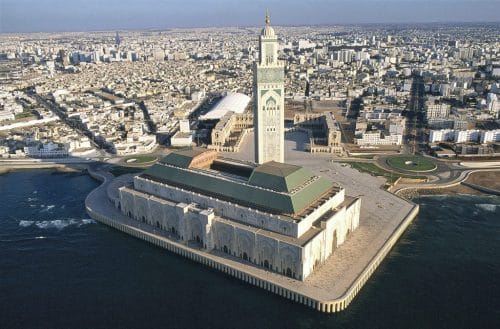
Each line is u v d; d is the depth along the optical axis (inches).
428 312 7755.9
